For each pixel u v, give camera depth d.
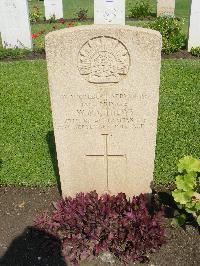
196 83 2.42
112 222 1.22
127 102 1.14
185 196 1.18
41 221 1.27
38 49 3.28
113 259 1.17
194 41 3.12
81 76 1.10
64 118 1.18
